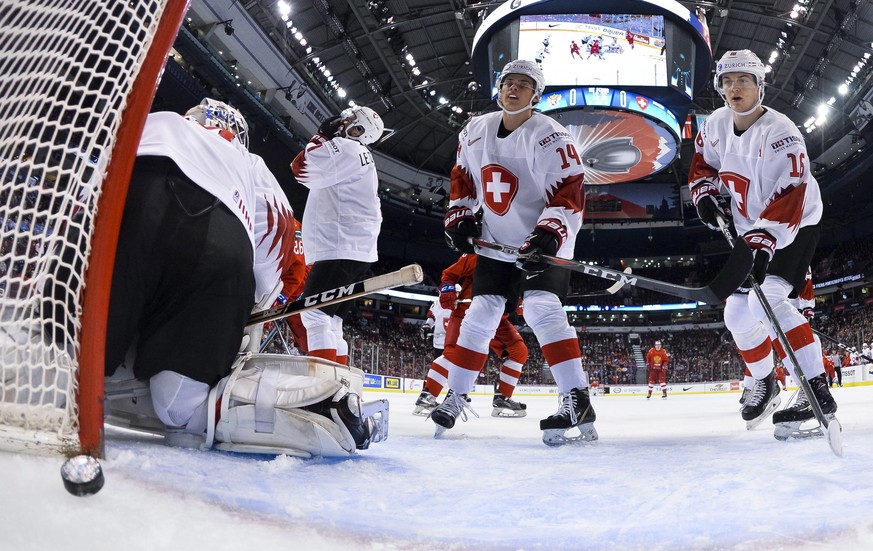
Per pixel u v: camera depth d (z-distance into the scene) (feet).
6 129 5.01
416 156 113.60
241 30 72.59
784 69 88.43
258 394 6.89
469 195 12.67
